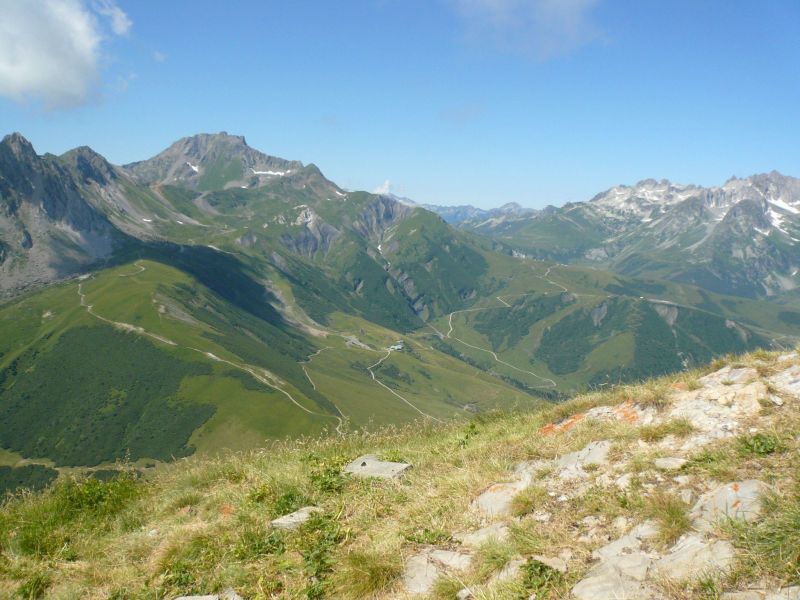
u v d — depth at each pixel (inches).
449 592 278.5
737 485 291.6
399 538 343.0
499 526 331.0
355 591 299.0
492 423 642.8
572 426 479.8
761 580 229.3
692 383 465.1
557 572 270.7
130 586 350.9
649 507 295.7
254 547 365.4
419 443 623.5
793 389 402.9
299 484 463.2
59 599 343.3
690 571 246.1
